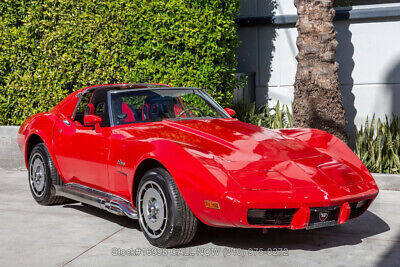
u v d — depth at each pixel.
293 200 3.88
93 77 8.39
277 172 4.12
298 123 7.83
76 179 5.69
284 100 9.91
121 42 8.23
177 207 4.22
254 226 3.96
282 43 9.84
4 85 9.17
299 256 4.19
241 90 9.55
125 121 5.23
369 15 9.16
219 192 3.91
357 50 9.38
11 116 9.20
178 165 4.18
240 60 10.18
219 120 5.42
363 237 4.73
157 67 8.07
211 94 8.09
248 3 10.05
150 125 5.16
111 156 4.97
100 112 5.54
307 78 7.70
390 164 7.27
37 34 8.76
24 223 5.33
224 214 3.93
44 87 8.73
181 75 8.05
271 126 8.86
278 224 4.00
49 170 5.99
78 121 6.04
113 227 5.17
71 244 4.58
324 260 4.09
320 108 7.64
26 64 8.84
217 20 7.93
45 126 6.11
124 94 5.45
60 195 5.88
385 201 6.15
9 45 8.84
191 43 7.88
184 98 5.64
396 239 4.66
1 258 4.19
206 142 4.57
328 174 4.27
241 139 4.67
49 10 8.55
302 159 4.43
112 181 5.03
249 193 3.86
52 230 5.05
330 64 7.66
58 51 8.57
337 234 4.84
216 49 7.95
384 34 9.20
